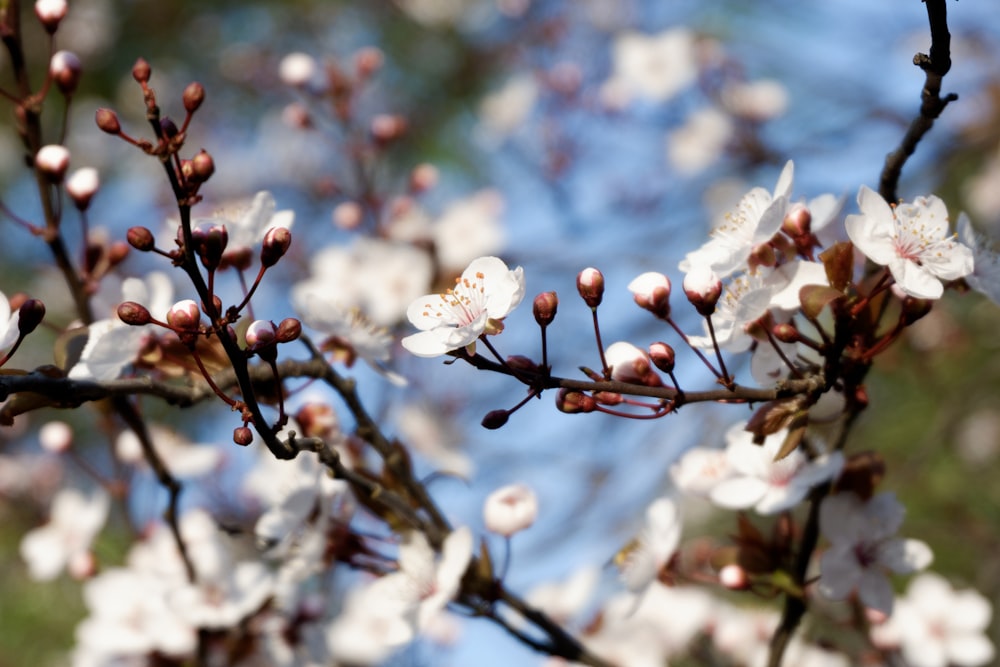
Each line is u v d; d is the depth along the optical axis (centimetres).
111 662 68
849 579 60
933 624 70
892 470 104
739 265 57
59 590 103
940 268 56
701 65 122
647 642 67
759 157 120
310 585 72
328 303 61
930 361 108
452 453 73
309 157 125
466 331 55
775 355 58
